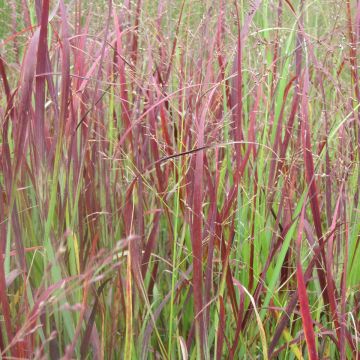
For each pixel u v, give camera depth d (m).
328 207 1.02
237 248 1.01
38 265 0.87
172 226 1.03
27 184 0.93
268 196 1.04
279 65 1.25
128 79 1.16
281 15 1.36
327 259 0.91
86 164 0.97
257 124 1.17
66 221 0.86
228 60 1.18
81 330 0.85
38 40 0.77
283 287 1.05
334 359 1.01
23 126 0.76
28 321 0.63
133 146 1.04
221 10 1.29
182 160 0.98
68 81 0.79
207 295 0.87
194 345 0.98
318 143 1.16
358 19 1.20
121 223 1.01
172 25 1.39
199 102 1.08
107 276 0.92
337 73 1.18
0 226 0.83
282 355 1.00
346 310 0.99
